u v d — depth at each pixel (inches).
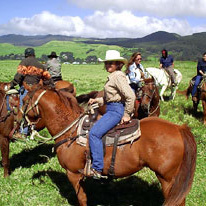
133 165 185.5
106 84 185.2
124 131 185.0
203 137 389.4
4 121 267.0
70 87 261.7
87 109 199.9
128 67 326.0
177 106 580.4
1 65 2070.6
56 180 273.4
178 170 178.7
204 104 458.6
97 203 234.8
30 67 265.3
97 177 190.9
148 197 241.3
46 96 203.2
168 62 647.8
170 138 177.6
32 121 212.2
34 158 326.6
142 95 321.7
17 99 271.0
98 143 183.6
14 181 270.8
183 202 186.7
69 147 198.5
